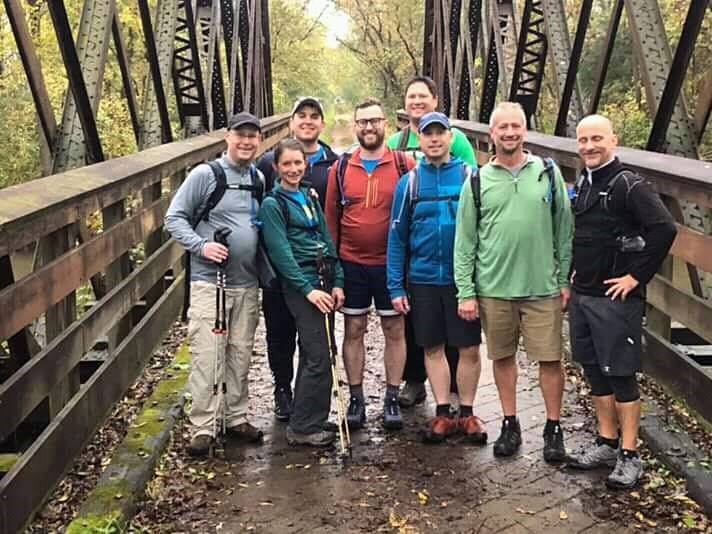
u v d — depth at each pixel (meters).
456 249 4.08
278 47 38.00
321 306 4.20
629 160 4.68
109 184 4.24
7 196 3.24
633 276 3.58
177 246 6.50
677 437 4.11
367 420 4.76
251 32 15.38
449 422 4.40
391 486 3.87
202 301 4.18
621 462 3.78
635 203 3.54
